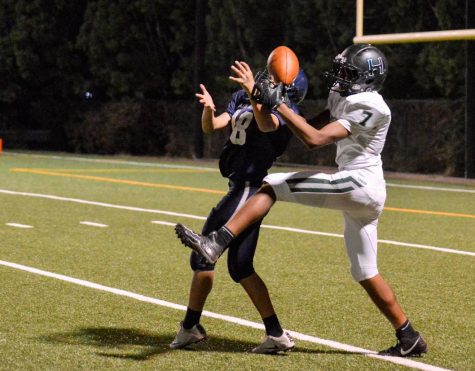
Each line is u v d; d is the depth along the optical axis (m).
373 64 6.80
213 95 33.56
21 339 7.50
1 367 6.70
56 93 39.72
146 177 24.44
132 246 12.41
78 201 18.00
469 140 25.09
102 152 37.78
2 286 9.62
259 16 31.53
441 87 26.97
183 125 34.81
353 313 8.66
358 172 6.74
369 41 22.14
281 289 9.76
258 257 11.77
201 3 32.56
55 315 8.37
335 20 29.00
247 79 6.48
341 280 10.27
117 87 36.97
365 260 6.94
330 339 7.69
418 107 27.33
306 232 14.06
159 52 36.75
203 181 23.31
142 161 32.28
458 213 17.08
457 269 11.13
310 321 8.33
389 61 28.42
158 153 36.56
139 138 36.59
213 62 33.28
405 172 27.75
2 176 24.08
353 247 6.96
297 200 6.76
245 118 7.11
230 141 7.18
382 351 7.20
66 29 38.47
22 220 14.93
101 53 36.81
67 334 7.69
